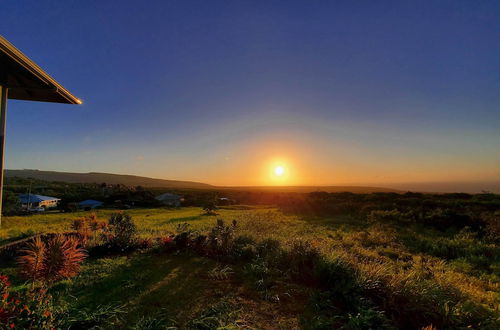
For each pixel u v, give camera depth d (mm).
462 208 20078
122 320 3371
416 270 6723
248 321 3514
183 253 6738
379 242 10969
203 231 11422
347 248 9578
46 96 5816
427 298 4176
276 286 4688
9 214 34031
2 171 4672
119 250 6812
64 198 56000
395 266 7262
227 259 6234
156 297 4086
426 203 23203
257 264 5781
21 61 3910
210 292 4359
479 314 4141
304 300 4223
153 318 3406
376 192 37344
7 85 4734
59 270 4055
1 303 2688
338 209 23812
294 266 5445
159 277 4965
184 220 20734
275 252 6363
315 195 40125
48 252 4047
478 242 10641
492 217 14531
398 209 20859
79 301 3816
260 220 16859
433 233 13586
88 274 4980
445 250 9711
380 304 4145
